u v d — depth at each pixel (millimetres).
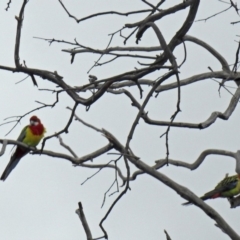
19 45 9938
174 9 10188
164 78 8797
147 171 12484
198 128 12047
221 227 12188
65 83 10109
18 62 10023
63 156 13195
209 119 12242
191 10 10086
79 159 13156
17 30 9812
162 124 11984
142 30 10336
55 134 10000
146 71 9273
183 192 12383
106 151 13078
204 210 12273
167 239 9977
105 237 9258
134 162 12562
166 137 8922
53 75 10250
